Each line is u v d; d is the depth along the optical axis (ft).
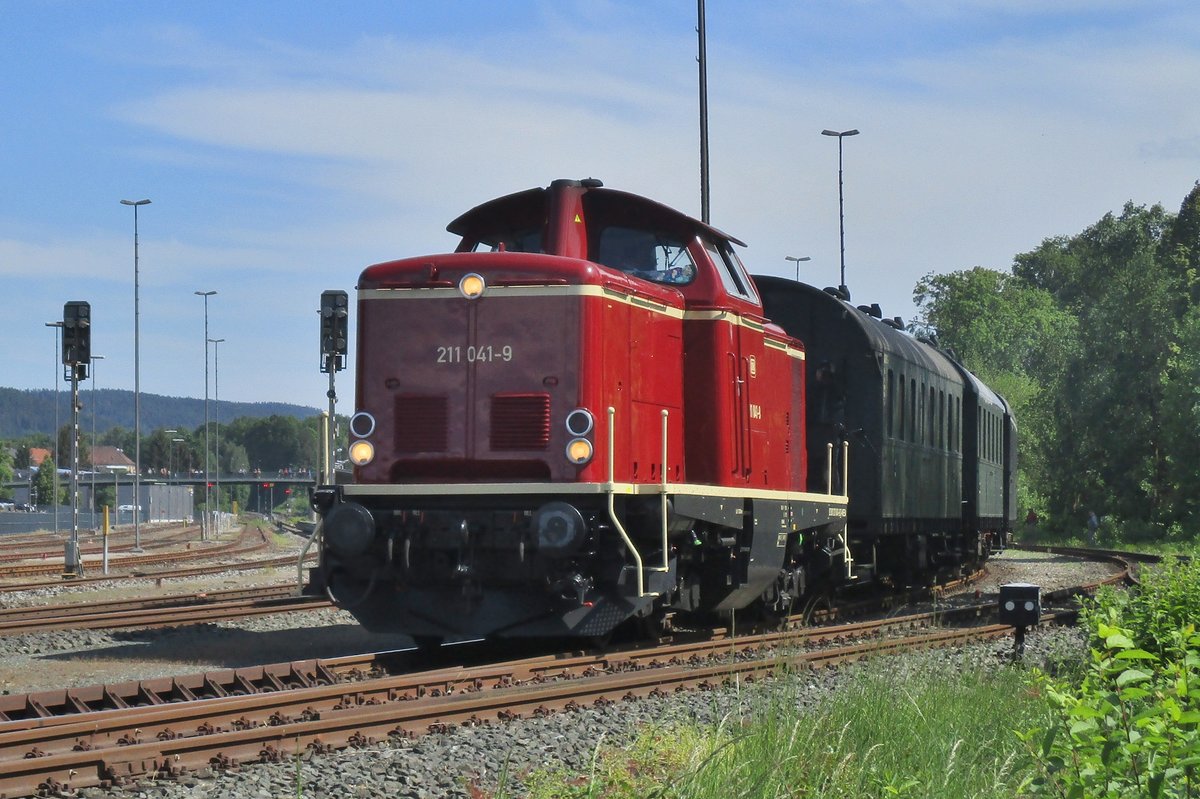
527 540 39.63
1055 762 18.60
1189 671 18.37
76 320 92.12
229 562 114.52
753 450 49.42
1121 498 189.67
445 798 24.11
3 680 39.96
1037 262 364.17
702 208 86.43
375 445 41.98
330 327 83.35
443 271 42.06
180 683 33.60
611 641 47.47
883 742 26.50
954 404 82.58
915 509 70.28
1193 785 17.22
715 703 30.96
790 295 64.18
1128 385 189.47
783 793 22.77
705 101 86.99
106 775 24.57
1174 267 251.80
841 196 141.79
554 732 30.22
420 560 40.86
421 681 34.63
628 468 42.19
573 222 44.29
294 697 31.22
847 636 50.67
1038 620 44.62
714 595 48.98
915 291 340.80
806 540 57.57
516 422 40.83
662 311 45.14
